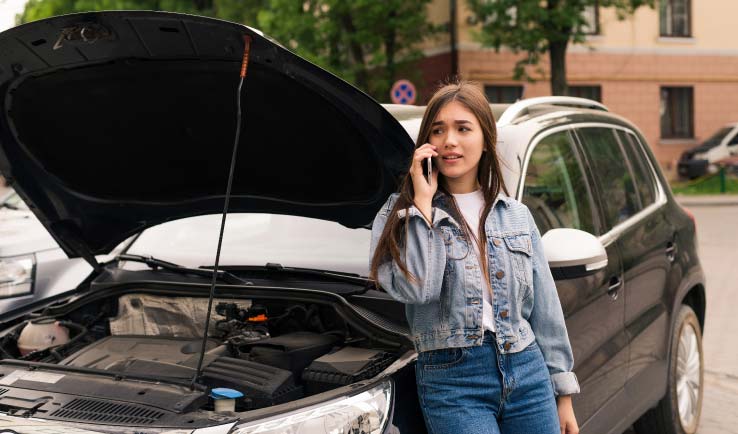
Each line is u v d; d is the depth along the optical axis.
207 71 2.84
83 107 3.09
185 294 3.24
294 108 2.85
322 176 3.15
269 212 3.47
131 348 2.98
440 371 2.42
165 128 3.17
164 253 3.79
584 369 3.41
